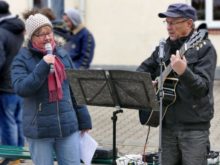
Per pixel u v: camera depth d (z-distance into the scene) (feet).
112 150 51.78
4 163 57.82
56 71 43.83
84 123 46.16
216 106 92.84
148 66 44.83
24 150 56.29
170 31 42.45
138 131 78.64
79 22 72.13
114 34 118.42
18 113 64.13
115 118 45.62
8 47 60.70
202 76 40.73
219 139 73.92
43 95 43.55
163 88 42.01
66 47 72.28
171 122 42.60
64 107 44.04
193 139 42.16
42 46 44.29
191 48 41.01
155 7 116.06
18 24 61.11
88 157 46.34
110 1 117.50
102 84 42.70
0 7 61.21
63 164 45.01
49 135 43.65
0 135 63.10
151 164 47.88
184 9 41.81
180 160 44.01
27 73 43.93
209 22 116.88
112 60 118.93
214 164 46.42
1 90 61.82
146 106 42.09
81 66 72.13
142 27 117.08
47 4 118.73
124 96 42.60
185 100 41.63
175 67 39.34
